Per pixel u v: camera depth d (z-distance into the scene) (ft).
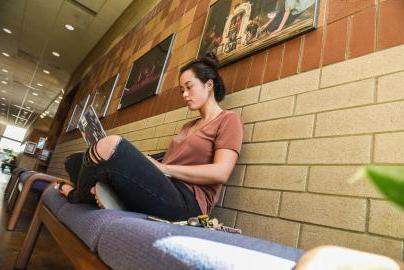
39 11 18.34
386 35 3.63
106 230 2.43
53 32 20.54
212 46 6.82
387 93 3.38
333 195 3.47
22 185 7.89
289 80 4.67
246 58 5.77
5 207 10.58
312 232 3.51
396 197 0.52
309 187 3.76
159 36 10.41
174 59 8.57
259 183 4.44
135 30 13.43
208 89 5.14
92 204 3.46
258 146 4.71
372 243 2.97
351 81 3.80
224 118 4.58
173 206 3.59
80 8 17.10
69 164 4.89
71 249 3.05
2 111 60.29
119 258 2.04
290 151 4.19
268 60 5.25
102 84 14.35
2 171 42.34
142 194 3.32
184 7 9.39
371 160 3.25
